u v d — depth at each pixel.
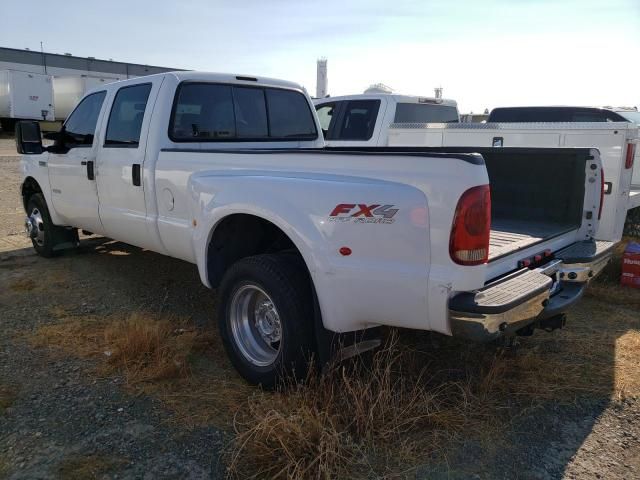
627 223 7.22
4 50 52.12
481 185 2.68
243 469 2.74
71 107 37.44
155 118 4.50
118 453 2.87
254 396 3.40
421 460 2.84
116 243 7.30
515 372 3.76
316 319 3.24
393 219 2.83
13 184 13.27
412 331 4.09
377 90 9.34
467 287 2.73
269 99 5.28
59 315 4.76
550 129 6.23
